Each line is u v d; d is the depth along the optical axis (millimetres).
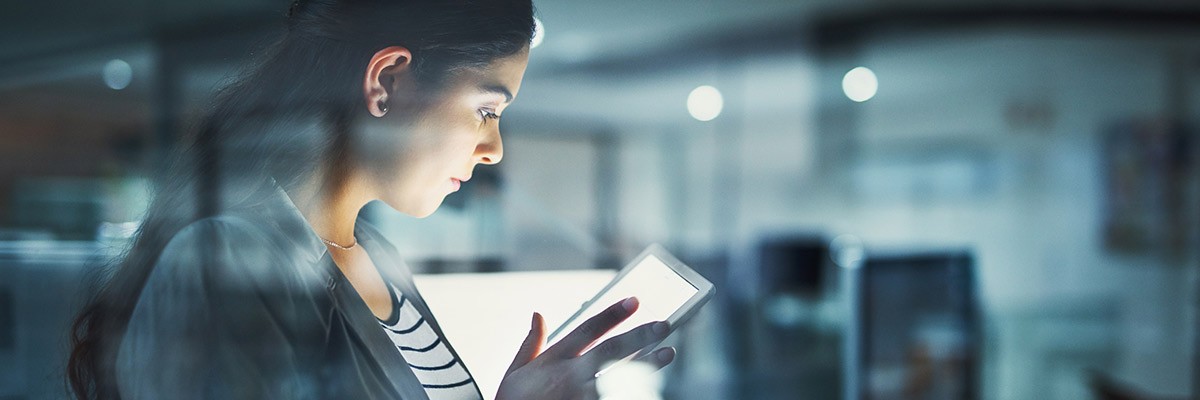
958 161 4668
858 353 1246
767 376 2193
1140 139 4113
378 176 581
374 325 542
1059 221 4352
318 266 532
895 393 1253
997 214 4551
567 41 4496
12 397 640
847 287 1259
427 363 606
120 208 948
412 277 695
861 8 4605
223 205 531
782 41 4832
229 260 489
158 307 478
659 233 4898
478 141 600
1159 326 4039
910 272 1281
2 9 1247
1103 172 4223
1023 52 4395
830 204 5078
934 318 1295
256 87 565
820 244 3455
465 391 602
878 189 4957
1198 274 4012
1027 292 4379
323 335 510
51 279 623
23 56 1260
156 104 1100
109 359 503
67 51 1243
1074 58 4262
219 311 477
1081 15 4059
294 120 555
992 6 4285
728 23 4707
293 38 574
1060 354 3980
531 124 4367
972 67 4555
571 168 4574
